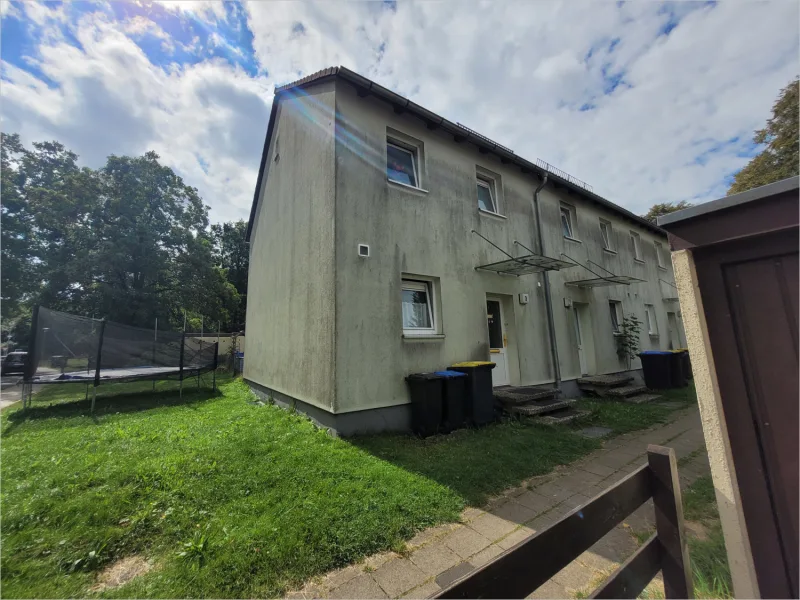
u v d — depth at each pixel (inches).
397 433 213.9
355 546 100.4
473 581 40.2
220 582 86.9
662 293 571.5
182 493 130.3
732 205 55.4
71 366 318.7
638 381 395.9
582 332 401.7
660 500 64.9
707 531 108.7
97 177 804.0
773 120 562.3
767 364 53.1
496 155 314.5
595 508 55.3
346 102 233.1
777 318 52.5
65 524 112.3
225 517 114.1
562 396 325.1
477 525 115.2
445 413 220.1
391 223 240.5
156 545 103.2
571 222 415.5
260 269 428.5
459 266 275.4
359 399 207.6
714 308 58.6
